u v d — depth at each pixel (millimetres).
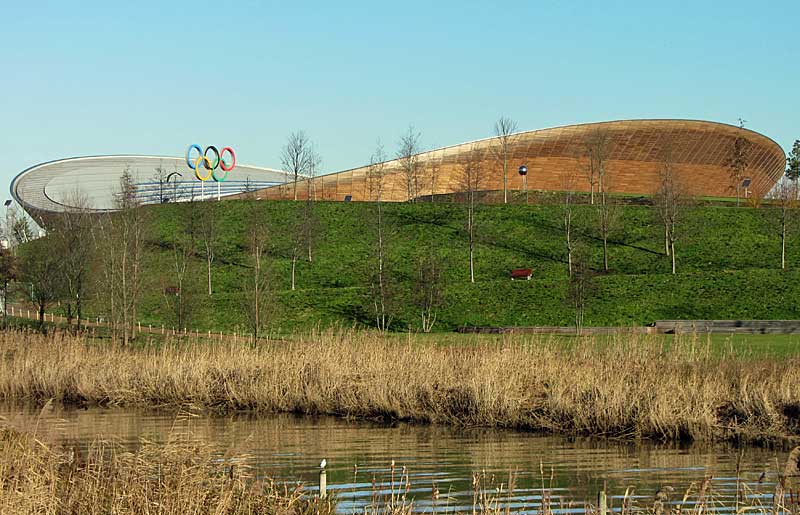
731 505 13695
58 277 48031
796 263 59125
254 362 27156
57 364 29531
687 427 19828
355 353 27047
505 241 66188
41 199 88625
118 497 11508
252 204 73250
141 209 54156
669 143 98750
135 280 42156
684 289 51156
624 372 22531
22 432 15492
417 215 72625
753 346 31438
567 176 97375
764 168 107688
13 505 11242
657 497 12078
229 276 61125
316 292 54688
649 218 69250
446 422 22766
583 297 44219
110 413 25203
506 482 15945
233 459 13336
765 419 19688
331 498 13828
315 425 22781
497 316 49250
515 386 22781
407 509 12602
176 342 37312
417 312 50656
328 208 74938
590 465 17406
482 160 95812
